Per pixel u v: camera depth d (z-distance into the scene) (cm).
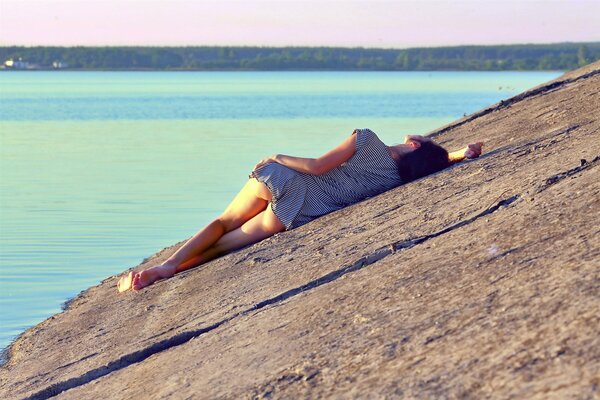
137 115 5738
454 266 570
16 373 743
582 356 394
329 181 873
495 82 17100
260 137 3741
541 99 1276
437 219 721
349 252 710
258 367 524
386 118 5172
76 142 3553
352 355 490
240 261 800
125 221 1614
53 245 1387
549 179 700
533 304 464
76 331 816
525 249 553
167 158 2816
